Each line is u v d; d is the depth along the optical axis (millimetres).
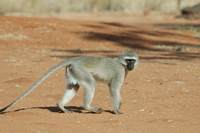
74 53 31797
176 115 13453
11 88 17844
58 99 16062
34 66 24234
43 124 11922
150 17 96688
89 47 36062
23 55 29016
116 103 13492
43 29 41031
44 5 105000
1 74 21125
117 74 13492
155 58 30375
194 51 36062
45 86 18578
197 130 11484
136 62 13781
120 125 11977
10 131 11055
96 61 13531
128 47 37875
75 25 44844
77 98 16469
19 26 40688
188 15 90375
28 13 94438
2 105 14562
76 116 13164
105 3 115438
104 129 11492
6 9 97000
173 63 27516
